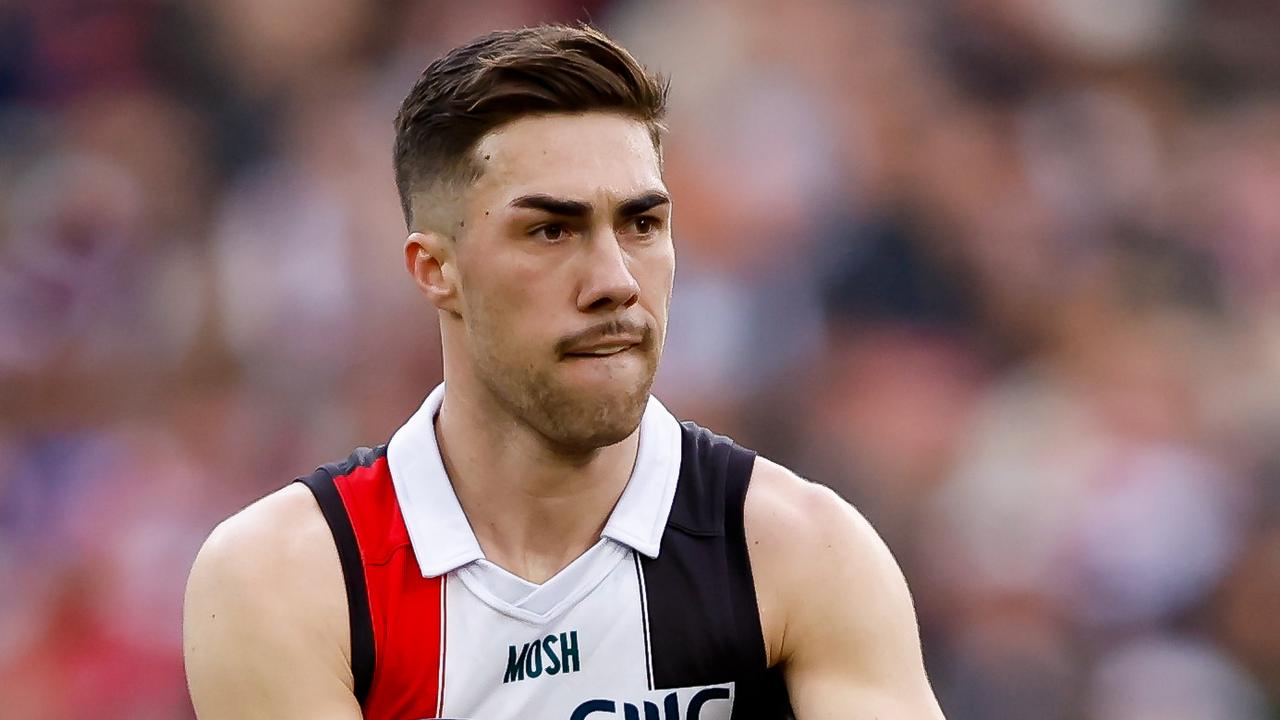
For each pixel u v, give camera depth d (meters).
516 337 8.93
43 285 34.59
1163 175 36.72
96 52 38.34
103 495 31.16
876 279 33.41
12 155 36.88
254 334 33.44
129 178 36.16
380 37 38.00
